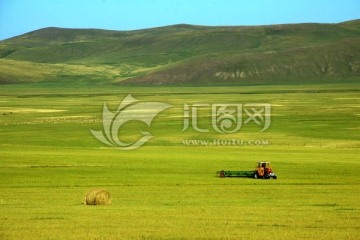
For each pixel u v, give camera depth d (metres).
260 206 133.12
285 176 189.75
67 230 104.25
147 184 171.88
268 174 184.38
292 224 110.94
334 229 106.69
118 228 106.00
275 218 116.81
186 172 198.38
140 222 111.62
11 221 112.62
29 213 121.94
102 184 171.38
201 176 189.38
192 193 154.88
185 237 99.31
